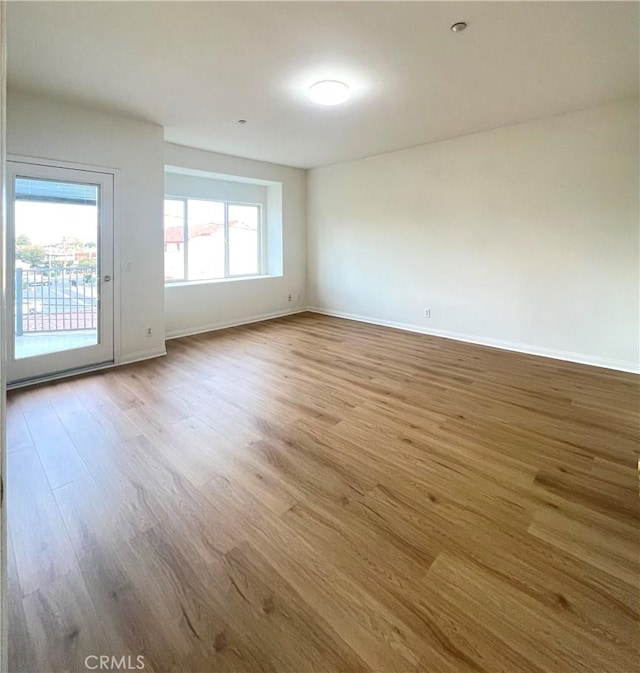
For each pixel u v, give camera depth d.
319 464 2.28
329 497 1.99
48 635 1.29
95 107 3.64
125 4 2.13
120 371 3.92
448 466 2.27
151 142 4.17
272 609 1.39
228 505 1.93
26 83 3.12
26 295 3.48
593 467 2.26
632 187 3.71
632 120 3.63
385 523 1.81
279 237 6.78
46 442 2.51
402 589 1.47
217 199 6.15
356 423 2.80
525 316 4.58
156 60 2.76
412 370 3.97
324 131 4.48
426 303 5.54
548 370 3.97
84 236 3.78
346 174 6.30
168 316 5.32
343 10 2.20
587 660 1.22
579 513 1.88
